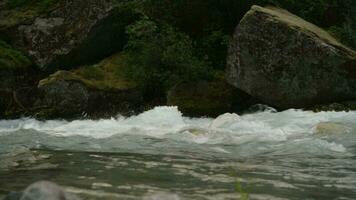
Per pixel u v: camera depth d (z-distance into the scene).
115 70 14.92
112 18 15.77
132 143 9.28
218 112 14.09
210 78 14.72
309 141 9.34
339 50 13.54
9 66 14.41
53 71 15.34
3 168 6.88
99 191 5.61
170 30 15.59
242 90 14.16
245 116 12.86
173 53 14.78
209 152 8.41
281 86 13.66
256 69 13.76
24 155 7.87
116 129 11.22
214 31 16.45
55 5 15.75
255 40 13.73
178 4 16.81
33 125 12.42
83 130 11.10
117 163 7.32
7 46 15.20
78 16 15.46
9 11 16.03
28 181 6.11
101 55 16.22
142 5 16.50
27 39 15.40
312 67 13.49
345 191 5.85
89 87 13.72
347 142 9.40
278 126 11.41
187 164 7.32
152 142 9.41
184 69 14.61
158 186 5.91
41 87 13.61
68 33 15.38
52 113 13.51
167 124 12.06
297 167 7.22
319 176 6.64
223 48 16.53
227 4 16.98
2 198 4.91
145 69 14.90
